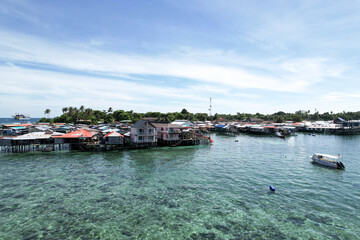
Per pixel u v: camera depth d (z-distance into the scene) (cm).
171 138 7119
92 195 2830
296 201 2702
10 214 2303
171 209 2472
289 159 5175
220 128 13112
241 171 4050
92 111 17988
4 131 9150
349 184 3344
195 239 1925
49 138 6047
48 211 2383
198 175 3769
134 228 2088
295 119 18700
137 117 16925
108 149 6038
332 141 8869
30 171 3884
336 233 2025
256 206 2561
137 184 3269
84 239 1905
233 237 1959
